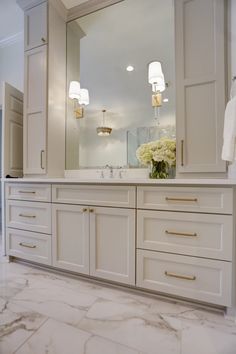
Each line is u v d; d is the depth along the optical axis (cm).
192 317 120
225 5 145
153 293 141
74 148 230
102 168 220
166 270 131
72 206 160
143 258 137
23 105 221
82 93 230
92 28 225
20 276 170
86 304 131
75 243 160
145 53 206
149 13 203
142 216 136
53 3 208
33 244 182
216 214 119
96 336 104
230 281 117
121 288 150
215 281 120
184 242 127
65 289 150
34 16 212
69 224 163
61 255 167
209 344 100
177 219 128
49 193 171
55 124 215
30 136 212
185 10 154
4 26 259
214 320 118
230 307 117
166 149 158
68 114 231
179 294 128
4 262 199
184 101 154
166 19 197
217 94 145
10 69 284
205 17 149
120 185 142
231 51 145
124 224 142
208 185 121
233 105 108
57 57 217
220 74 144
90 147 226
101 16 220
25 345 98
